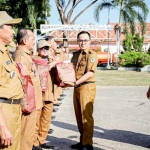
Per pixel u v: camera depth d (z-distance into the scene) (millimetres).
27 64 4488
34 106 4180
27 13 30266
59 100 11352
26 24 30875
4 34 3445
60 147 5852
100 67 32094
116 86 15711
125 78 20109
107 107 9938
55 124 7703
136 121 7980
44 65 5352
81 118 5629
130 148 5789
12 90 3373
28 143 4469
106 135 6668
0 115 3162
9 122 3359
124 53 30078
